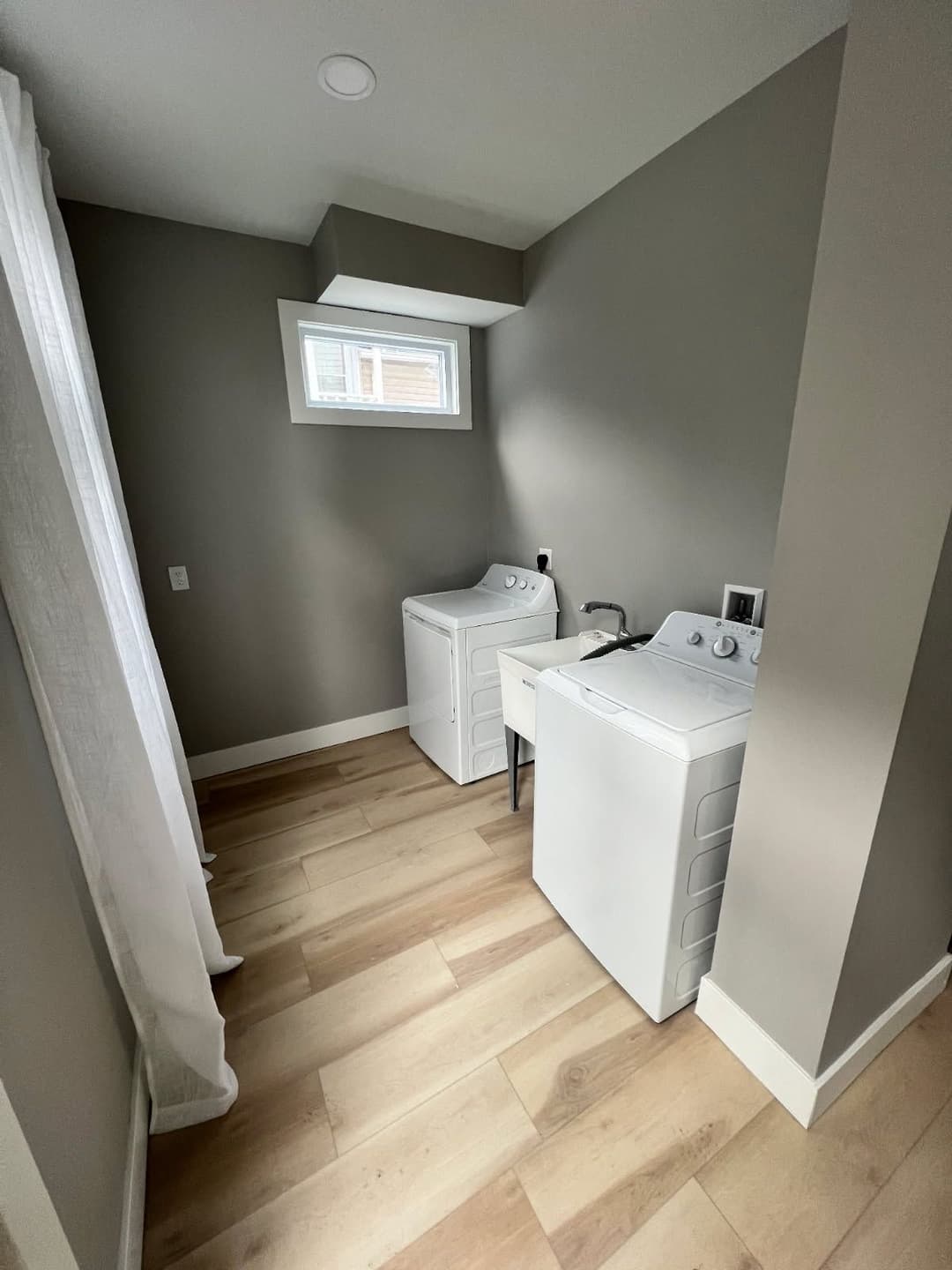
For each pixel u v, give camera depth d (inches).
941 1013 51.8
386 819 86.0
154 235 78.7
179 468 87.0
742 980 47.8
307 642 104.7
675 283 66.3
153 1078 43.2
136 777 38.4
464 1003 54.9
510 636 93.4
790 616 39.0
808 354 34.9
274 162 65.3
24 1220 22.2
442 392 108.7
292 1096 46.6
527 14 45.3
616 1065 48.6
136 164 65.0
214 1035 44.3
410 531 109.7
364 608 108.8
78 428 44.9
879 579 33.6
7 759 29.8
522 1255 36.5
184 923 41.8
